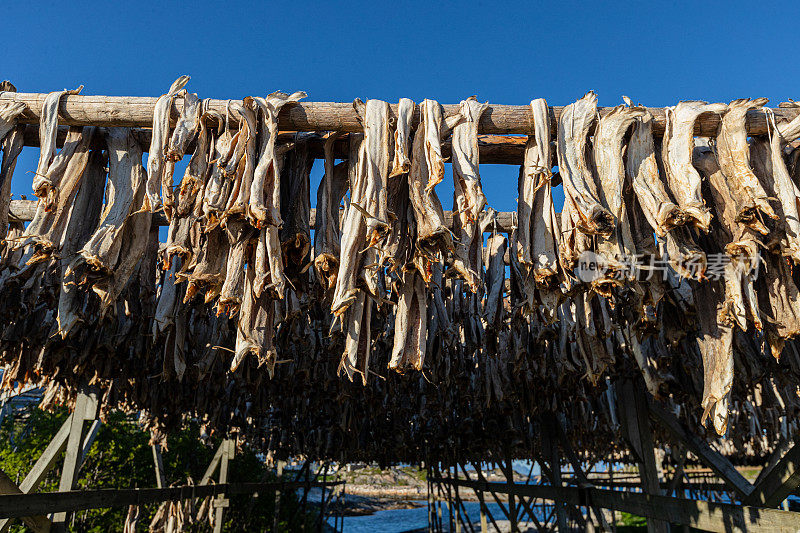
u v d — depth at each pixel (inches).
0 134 78.4
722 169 80.3
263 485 376.2
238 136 79.7
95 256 75.4
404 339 81.6
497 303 131.0
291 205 86.7
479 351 207.8
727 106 80.7
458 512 413.4
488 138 93.4
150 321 144.6
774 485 137.2
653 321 102.6
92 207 87.0
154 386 225.5
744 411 224.7
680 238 78.4
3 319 132.3
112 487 346.0
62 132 88.6
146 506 327.0
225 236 82.7
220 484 306.3
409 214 83.2
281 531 430.0
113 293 77.9
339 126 85.1
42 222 79.0
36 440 325.1
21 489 164.7
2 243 78.9
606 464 544.4
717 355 84.5
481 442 321.4
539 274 78.5
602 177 78.4
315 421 356.5
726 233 81.7
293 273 88.7
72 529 279.9
